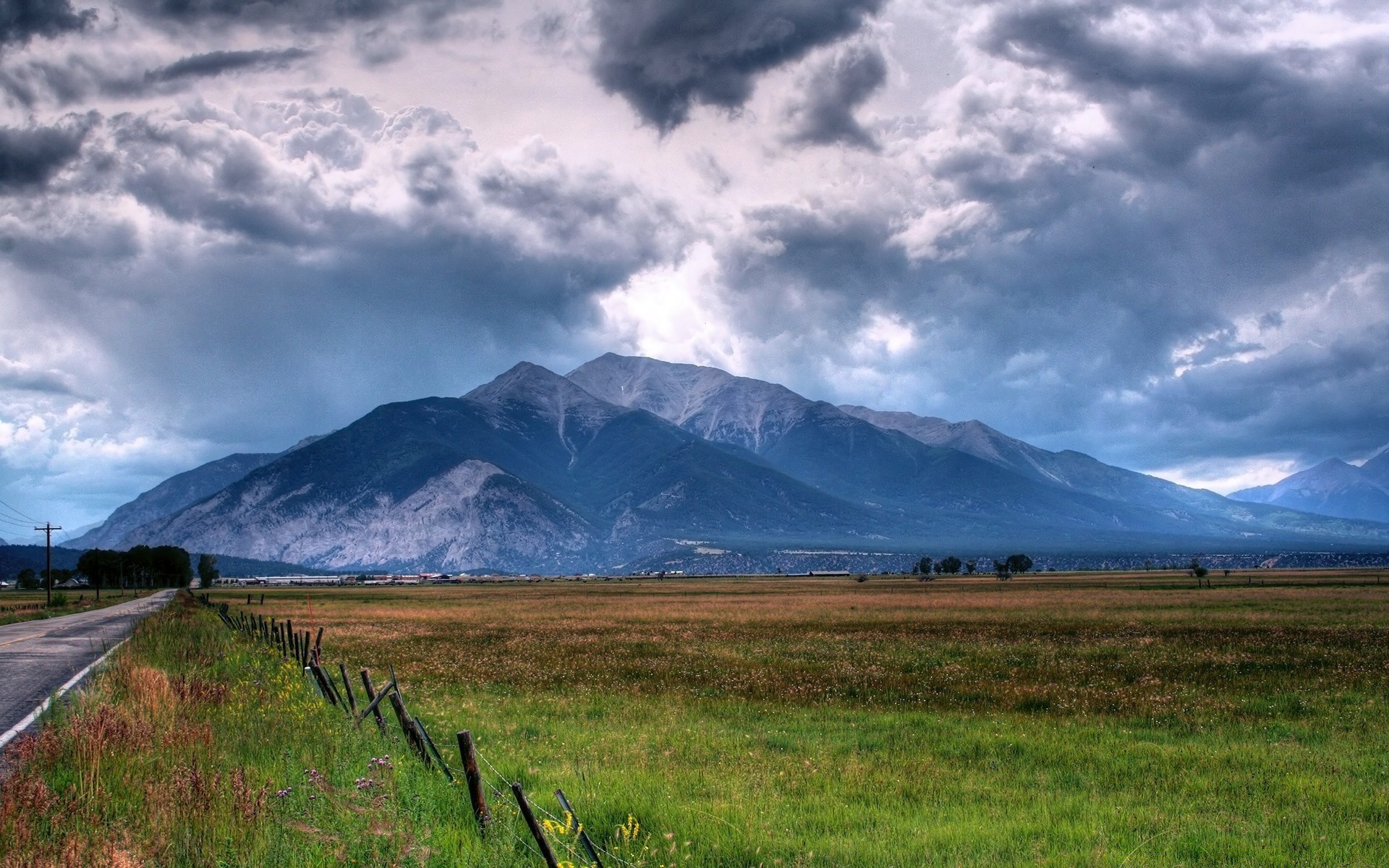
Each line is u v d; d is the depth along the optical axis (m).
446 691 26.14
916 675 30.50
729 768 15.02
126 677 19.17
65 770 11.29
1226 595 99.94
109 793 10.12
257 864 8.38
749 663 35.03
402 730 14.01
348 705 16.78
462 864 8.65
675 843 10.51
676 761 15.60
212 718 15.41
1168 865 10.20
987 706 23.83
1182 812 12.52
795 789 13.70
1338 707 22.92
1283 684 27.33
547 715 21.70
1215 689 26.36
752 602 106.50
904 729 19.86
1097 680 28.88
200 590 169.00
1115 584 157.38
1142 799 13.34
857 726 20.39
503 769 14.12
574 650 40.88
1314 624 54.03
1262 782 14.36
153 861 8.35
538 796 12.21
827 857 10.25
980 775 15.04
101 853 8.18
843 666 33.47
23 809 9.12
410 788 11.20
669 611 83.44
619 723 20.39
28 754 12.09
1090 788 14.15
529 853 9.43
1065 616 66.69
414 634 52.16
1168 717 21.52
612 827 11.09
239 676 23.02
